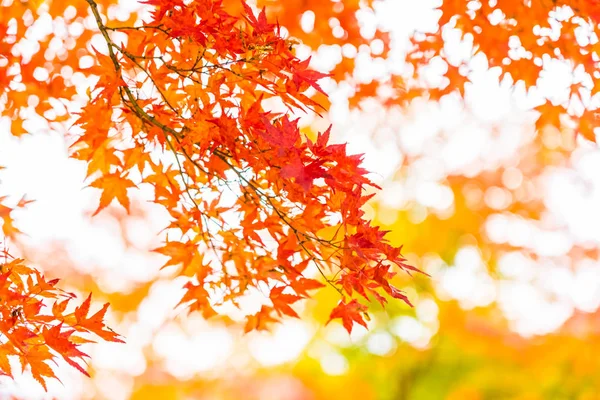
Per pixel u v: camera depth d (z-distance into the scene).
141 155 3.04
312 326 10.06
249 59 2.73
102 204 3.06
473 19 3.97
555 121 4.21
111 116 2.90
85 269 7.96
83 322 2.48
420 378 9.80
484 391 9.64
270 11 4.38
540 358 9.69
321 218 2.92
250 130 2.74
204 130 2.79
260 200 3.00
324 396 10.01
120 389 9.32
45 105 4.13
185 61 2.82
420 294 9.90
